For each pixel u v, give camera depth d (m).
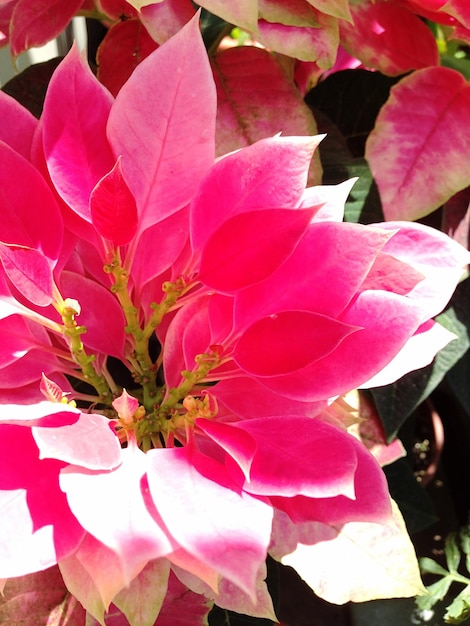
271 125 0.39
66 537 0.27
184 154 0.32
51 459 0.29
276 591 0.43
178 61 0.31
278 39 0.36
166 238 0.34
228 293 0.32
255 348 0.31
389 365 0.33
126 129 0.31
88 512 0.25
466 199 0.45
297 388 0.32
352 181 0.34
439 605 0.50
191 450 0.30
